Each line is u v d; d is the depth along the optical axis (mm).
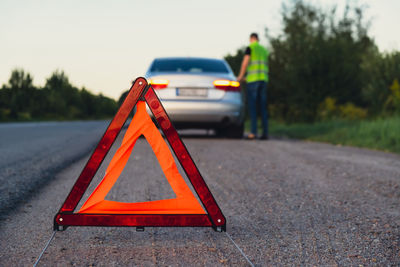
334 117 12242
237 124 7770
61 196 3363
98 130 12477
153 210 2271
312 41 14023
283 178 4250
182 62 7965
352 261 2102
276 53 14930
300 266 2035
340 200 3361
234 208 3098
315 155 5965
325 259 2125
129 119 2408
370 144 7254
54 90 47250
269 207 3133
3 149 6559
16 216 2793
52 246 2244
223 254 2170
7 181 3895
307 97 13234
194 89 7340
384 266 2041
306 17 18031
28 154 5895
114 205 2260
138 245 2287
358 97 13250
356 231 2572
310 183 4012
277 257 2143
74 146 6969
